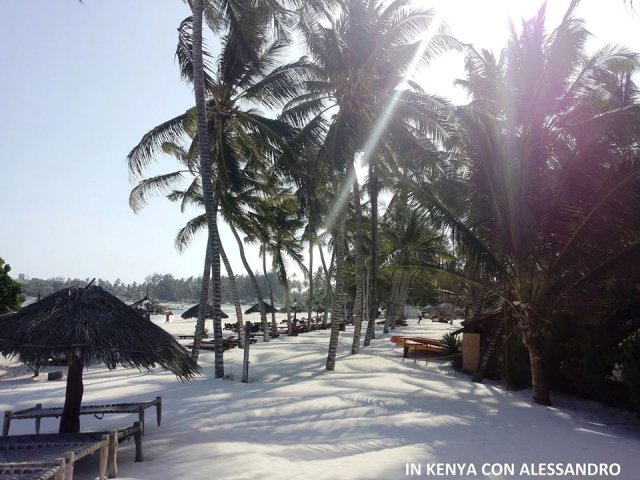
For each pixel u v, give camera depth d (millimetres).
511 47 11703
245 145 17328
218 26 15086
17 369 17266
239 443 6797
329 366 14805
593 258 10039
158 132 15297
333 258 41688
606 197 9461
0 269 21062
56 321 6051
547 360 11812
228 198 18594
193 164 18297
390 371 14812
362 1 15508
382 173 16891
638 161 9133
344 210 15891
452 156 14625
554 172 10953
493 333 13727
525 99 11227
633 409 9469
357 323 19016
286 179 15898
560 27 11117
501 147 10922
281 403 9734
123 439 6152
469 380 13984
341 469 5652
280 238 31297
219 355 13430
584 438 7559
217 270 13773
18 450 5078
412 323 49656
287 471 5547
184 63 14852
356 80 14711
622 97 13883
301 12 15055
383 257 31938
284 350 19938
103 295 6727
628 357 8914
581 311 10914
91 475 5617
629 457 6449
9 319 6402
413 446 6750
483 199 11461
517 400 10953
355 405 9617
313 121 15977
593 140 10031
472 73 14477
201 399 10195
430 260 13641
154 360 6457
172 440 7055
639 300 9945
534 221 10461
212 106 16016
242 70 15797
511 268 11609
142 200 20234
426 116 14195
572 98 10953
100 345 5965
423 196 11781
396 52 15062
